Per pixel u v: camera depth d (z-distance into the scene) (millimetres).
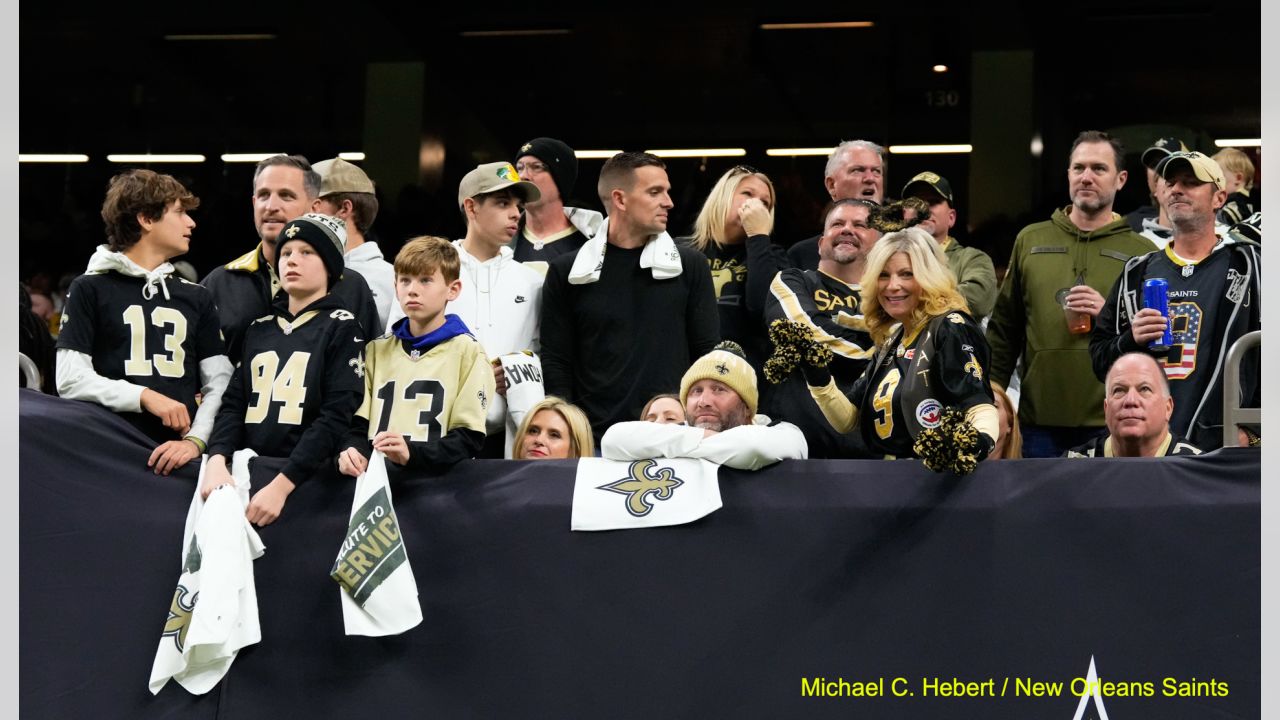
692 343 11133
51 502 9328
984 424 8531
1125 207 19594
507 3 23938
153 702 9117
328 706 9023
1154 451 9602
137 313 9750
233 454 9438
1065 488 8719
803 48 23078
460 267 10664
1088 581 8609
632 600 8906
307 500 9312
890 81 22703
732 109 23906
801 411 10977
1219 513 8578
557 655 8914
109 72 25641
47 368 12617
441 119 25094
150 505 9398
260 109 25453
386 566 9023
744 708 8742
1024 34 21828
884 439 9055
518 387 10633
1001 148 22031
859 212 11383
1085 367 11617
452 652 9000
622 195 11016
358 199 11750
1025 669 8578
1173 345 10703
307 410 9469
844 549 8812
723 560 8883
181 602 9117
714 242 12234
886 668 8680
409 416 9461
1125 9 21859
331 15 24406
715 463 9023
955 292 8961
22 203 24828
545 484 9156
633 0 23797
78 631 9219
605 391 10891
